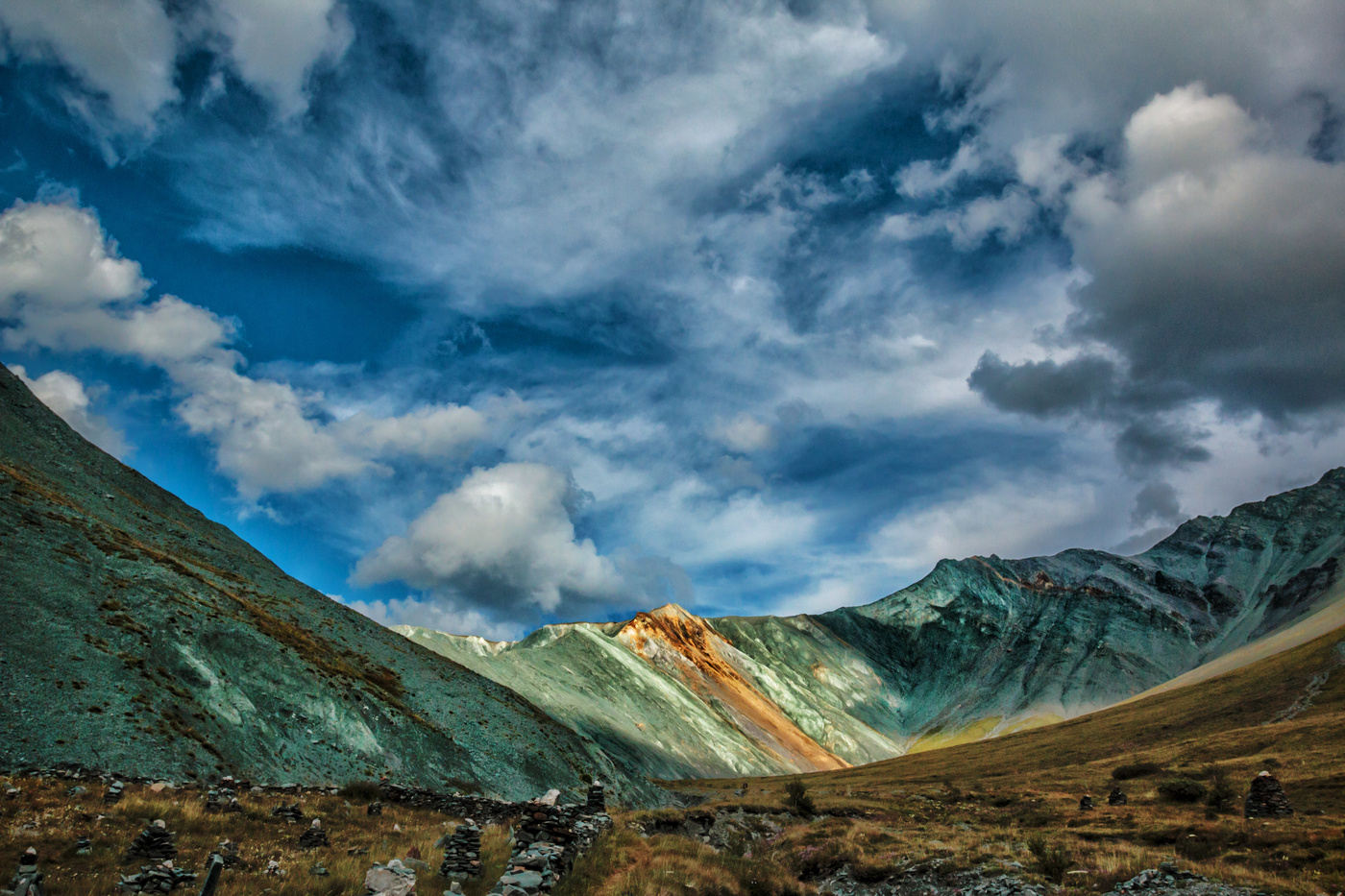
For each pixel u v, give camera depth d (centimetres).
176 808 2889
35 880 1755
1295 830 3562
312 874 2261
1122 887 2789
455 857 2442
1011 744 18125
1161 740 12694
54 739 3756
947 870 3503
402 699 7500
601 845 3045
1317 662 13362
